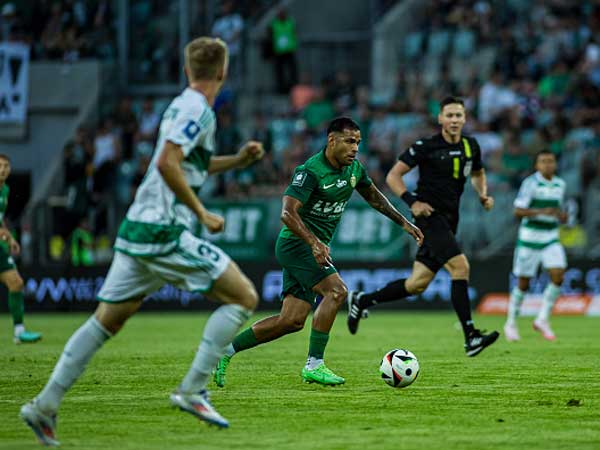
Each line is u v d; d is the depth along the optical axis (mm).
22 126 76438
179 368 29906
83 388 25047
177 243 17250
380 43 82812
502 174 67625
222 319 17516
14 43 77438
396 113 74125
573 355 33875
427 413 20875
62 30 79188
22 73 76062
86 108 76312
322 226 25500
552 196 41406
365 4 86250
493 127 71938
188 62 17656
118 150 73875
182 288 17688
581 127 69938
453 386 25172
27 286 65188
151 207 17328
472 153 32969
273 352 34812
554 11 79000
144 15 79938
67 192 70438
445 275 63125
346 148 24406
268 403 22266
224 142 72062
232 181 70250
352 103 77938
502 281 62062
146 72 79875
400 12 83500
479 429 18969
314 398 23062
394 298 34625
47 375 28172
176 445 17406
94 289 64562
